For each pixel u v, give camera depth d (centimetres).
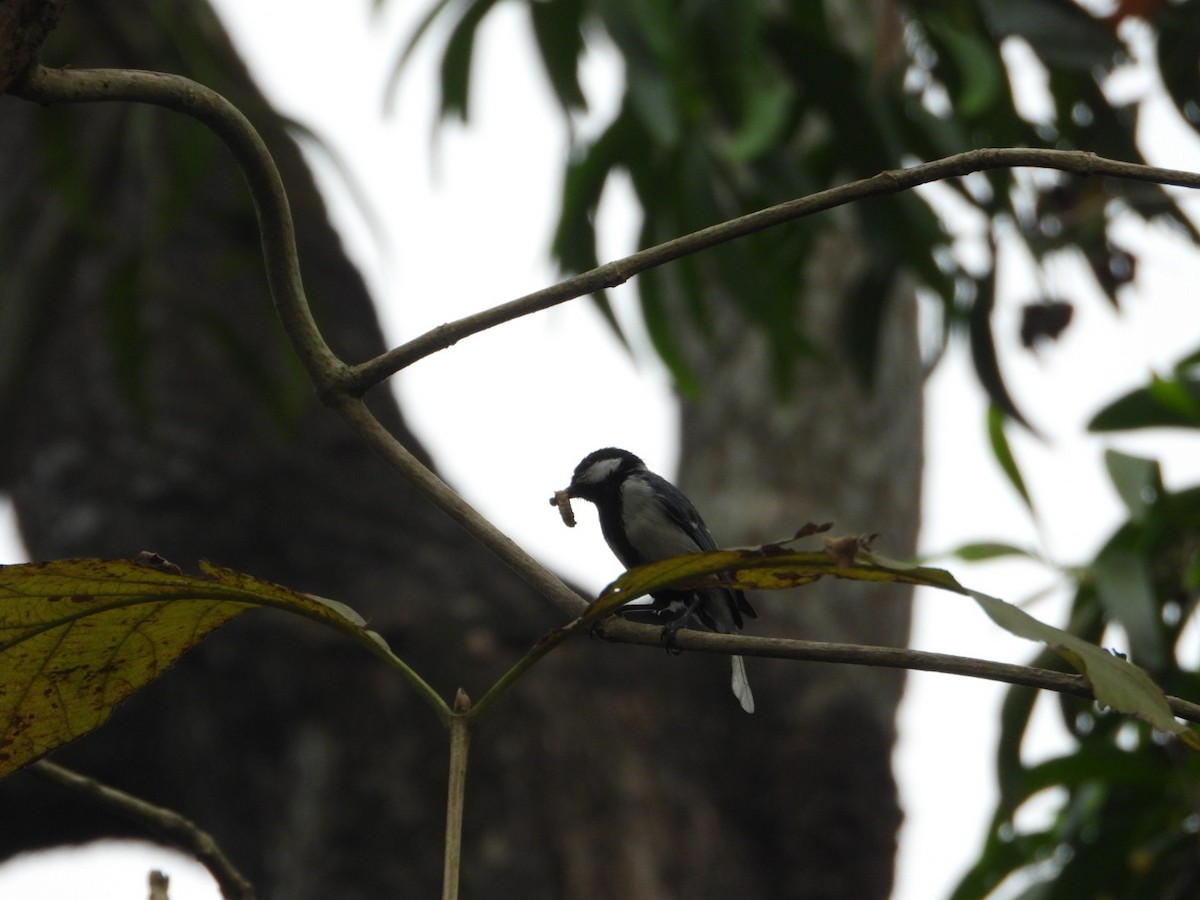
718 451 1427
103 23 1084
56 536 1213
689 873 1045
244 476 1202
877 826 1149
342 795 1051
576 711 1091
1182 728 296
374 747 1065
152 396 1223
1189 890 804
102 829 1225
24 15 322
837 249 1479
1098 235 1022
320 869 1038
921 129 1059
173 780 1195
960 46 966
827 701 1185
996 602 316
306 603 335
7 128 1339
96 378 1238
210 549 1174
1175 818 840
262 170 376
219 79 1079
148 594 341
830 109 1058
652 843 1045
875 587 1331
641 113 940
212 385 1237
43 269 1179
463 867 1015
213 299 1271
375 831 1038
